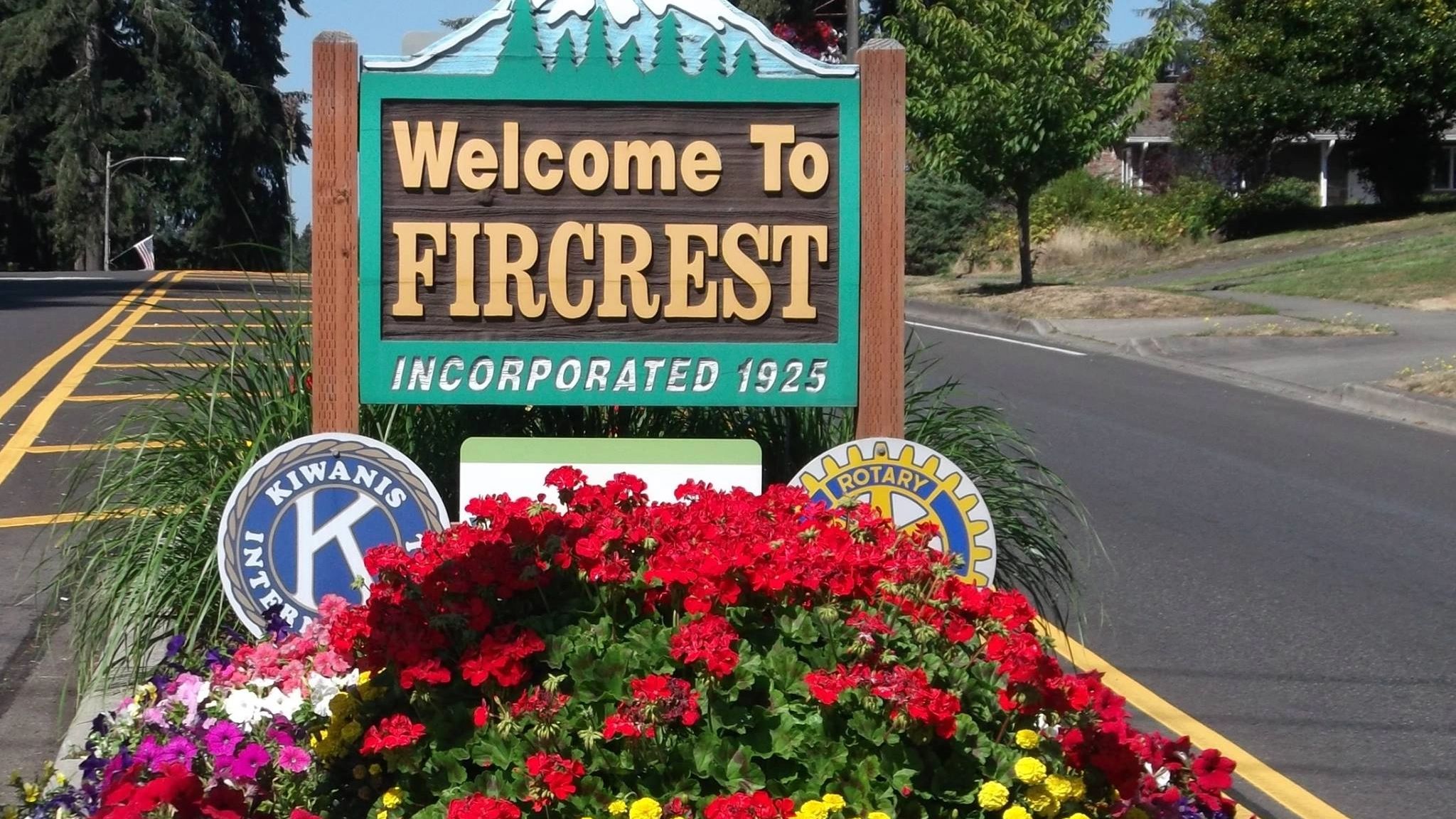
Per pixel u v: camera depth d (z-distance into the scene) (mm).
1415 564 8305
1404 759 5473
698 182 4766
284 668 4074
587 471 4699
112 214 46500
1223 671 6453
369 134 4695
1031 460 5824
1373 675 6422
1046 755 3473
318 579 4562
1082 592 7195
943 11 22656
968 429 5754
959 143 22734
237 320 5832
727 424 5488
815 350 4781
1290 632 7012
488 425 5367
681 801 3289
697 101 4762
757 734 3389
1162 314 19891
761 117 4781
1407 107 30688
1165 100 43844
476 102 4727
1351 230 27922
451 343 4711
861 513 4199
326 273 4680
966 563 4750
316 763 3643
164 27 45094
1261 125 31266
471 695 3543
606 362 4754
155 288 23281
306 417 5148
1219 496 9992
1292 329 17688
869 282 4785
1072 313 20344
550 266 4738
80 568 5543
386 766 3549
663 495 4707
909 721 3314
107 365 13797
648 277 4766
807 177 4777
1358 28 30219
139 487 5184
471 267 4715
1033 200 31547
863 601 3715
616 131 4762
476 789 3332
